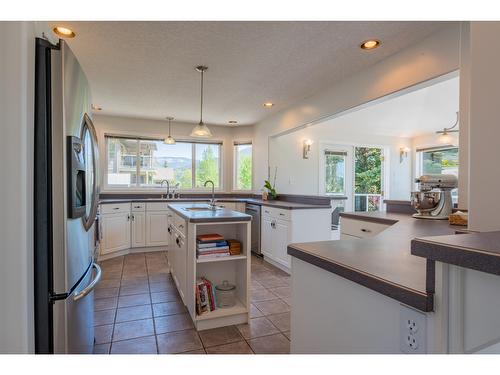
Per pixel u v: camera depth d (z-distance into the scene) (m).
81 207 1.42
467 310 0.59
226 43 2.40
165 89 3.57
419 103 4.59
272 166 5.25
